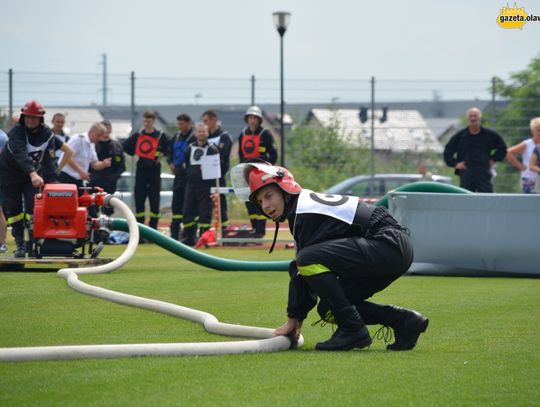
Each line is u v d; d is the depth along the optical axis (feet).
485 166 163.32
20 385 48.96
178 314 74.74
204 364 54.80
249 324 72.74
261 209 61.82
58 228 118.42
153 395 47.11
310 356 58.13
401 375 52.44
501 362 56.59
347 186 250.57
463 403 46.09
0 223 140.05
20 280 105.09
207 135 171.12
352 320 60.08
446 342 64.39
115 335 66.03
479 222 115.34
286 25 210.59
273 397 46.98
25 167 117.60
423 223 117.19
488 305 85.87
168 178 267.18
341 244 59.57
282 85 212.43
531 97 250.78
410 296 93.09
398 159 272.72
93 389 48.21
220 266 120.88
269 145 173.58
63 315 75.87
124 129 312.91
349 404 45.73
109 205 121.70
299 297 61.00
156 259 141.08
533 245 113.91
